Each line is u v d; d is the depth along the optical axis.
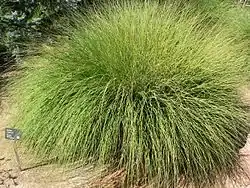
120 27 4.05
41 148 3.80
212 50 4.02
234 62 4.07
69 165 3.73
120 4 4.59
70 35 4.24
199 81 3.81
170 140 3.50
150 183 3.57
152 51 3.86
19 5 4.53
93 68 3.82
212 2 5.52
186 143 3.53
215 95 3.76
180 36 4.02
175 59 3.83
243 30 5.35
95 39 3.99
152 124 3.56
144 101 3.62
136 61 3.80
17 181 3.65
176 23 4.18
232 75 3.94
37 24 4.58
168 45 3.92
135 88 3.73
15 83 4.23
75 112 3.66
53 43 4.33
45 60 4.11
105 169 3.68
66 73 3.87
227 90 3.91
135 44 3.88
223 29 4.75
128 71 3.76
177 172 3.56
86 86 3.72
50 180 3.65
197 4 5.38
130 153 3.52
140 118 3.57
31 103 3.89
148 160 3.51
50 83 3.86
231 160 3.75
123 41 3.92
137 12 4.25
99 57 3.87
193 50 3.95
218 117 3.68
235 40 5.10
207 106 3.69
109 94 3.70
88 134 3.64
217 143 3.60
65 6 4.66
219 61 3.95
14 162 3.80
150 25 4.07
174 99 3.69
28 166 3.77
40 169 3.74
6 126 4.10
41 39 4.54
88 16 4.43
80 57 3.92
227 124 3.69
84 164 3.72
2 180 3.66
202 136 3.59
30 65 4.17
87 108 3.65
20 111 4.00
